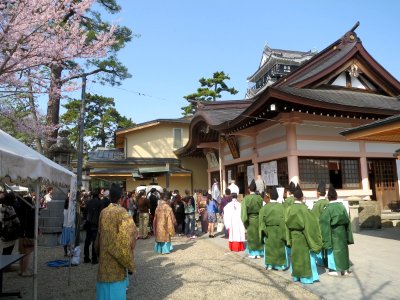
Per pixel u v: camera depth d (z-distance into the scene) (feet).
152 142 81.66
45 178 15.34
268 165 47.62
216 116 56.29
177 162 79.41
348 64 49.83
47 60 35.86
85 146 134.82
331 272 20.65
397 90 53.52
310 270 19.15
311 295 17.26
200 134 63.57
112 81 51.55
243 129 49.73
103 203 27.68
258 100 40.50
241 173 57.72
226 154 62.59
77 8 37.47
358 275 20.20
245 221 26.81
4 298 18.29
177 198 43.52
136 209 46.26
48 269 25.38
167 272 23.29
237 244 30.01
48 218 36.91
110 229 13.43
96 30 49.24
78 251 26.76
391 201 48.60
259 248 26.63
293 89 46.26
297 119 41.83
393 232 35.86
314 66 54.13
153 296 18.02
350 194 44.39
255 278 20.85
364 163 46.26
